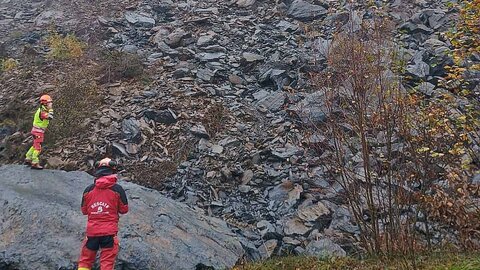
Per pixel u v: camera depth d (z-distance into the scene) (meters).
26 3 24.95
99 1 23.25
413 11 18.53
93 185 6.33
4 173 9.20
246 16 20.48
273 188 11.12
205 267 7.54
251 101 14.97
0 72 17.41
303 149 12.11
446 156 6.79
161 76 16.09
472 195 7.07
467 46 7.18
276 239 9.48
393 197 7.40
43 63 17.66
